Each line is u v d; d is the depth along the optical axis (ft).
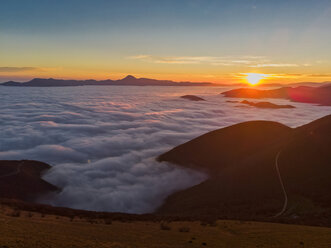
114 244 31.68
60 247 28.02
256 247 33.91
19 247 26.43
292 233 42.24
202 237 39.01
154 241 35.17
